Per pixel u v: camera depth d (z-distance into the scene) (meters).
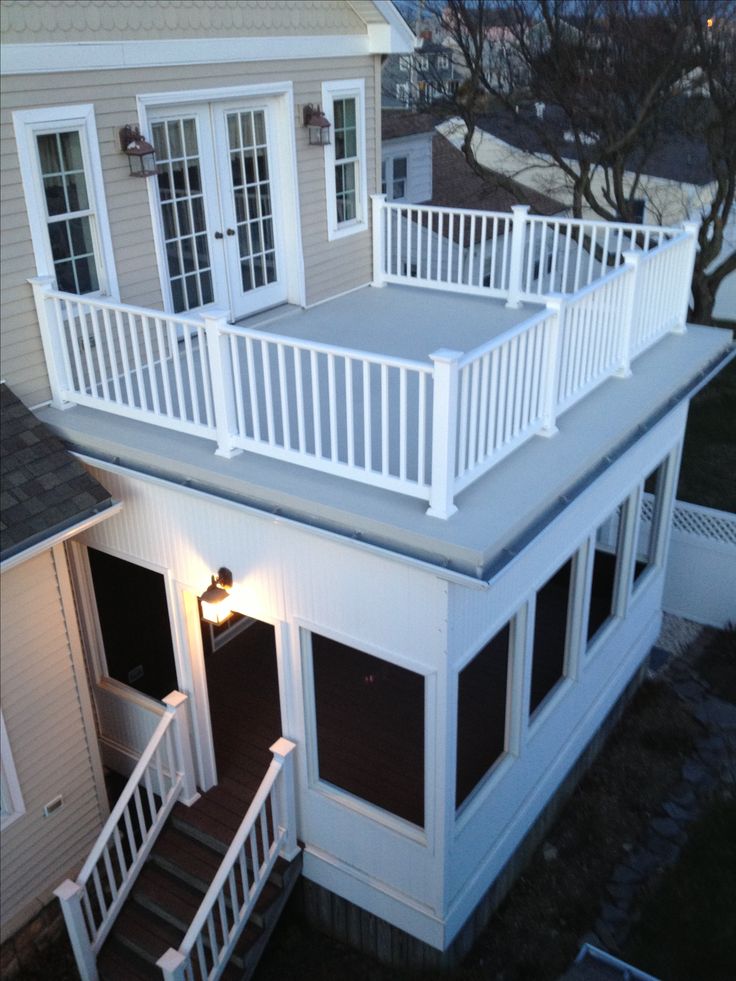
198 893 7.04
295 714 6.76
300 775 6.94
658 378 7.91
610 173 22.73
